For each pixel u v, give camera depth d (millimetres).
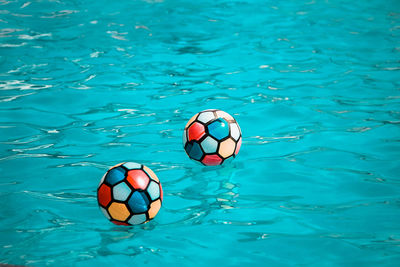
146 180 3582
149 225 3670
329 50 8023
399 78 6777
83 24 9336
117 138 5160
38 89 6449
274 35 8820
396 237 3438
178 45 8289
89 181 4305
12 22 9367
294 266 3143
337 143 5000
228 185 4254
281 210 3842
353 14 10188
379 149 4848
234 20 9734
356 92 6355
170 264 3188
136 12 10195
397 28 9148
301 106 5934
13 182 4262
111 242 3438
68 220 3719
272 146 4969
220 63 7492
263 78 6883
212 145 4387
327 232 3523
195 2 11039
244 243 3408
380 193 4066
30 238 3471
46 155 4770
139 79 6852
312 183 4258
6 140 5070
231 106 5953
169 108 5930
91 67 7266
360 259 3191
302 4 11008
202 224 3666
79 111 5844
